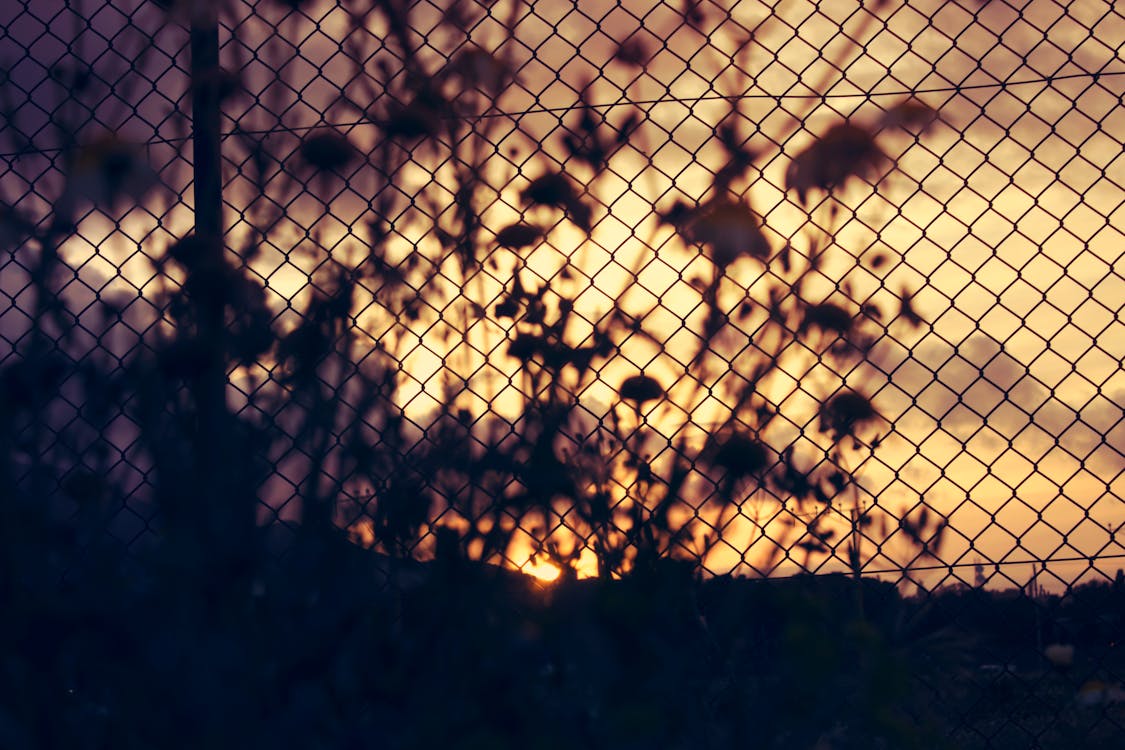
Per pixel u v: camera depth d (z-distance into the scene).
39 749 1.43
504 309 1.49
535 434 1.41
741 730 1.37
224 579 1.41
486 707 1.35
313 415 1.44
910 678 1.41
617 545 1.40
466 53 1.47
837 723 1.44
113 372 1.49
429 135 1.46
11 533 1.44
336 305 1.46
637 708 1.29
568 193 1.50
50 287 1.51
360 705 1.40
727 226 1.44
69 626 1.43
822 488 1.48
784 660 1.39
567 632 1.33
